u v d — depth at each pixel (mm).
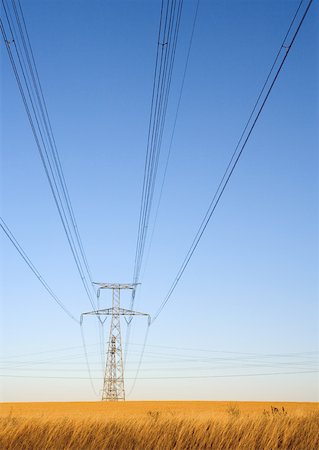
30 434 22859
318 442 21969
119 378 75375
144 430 23172
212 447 22266
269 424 22844
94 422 23875
